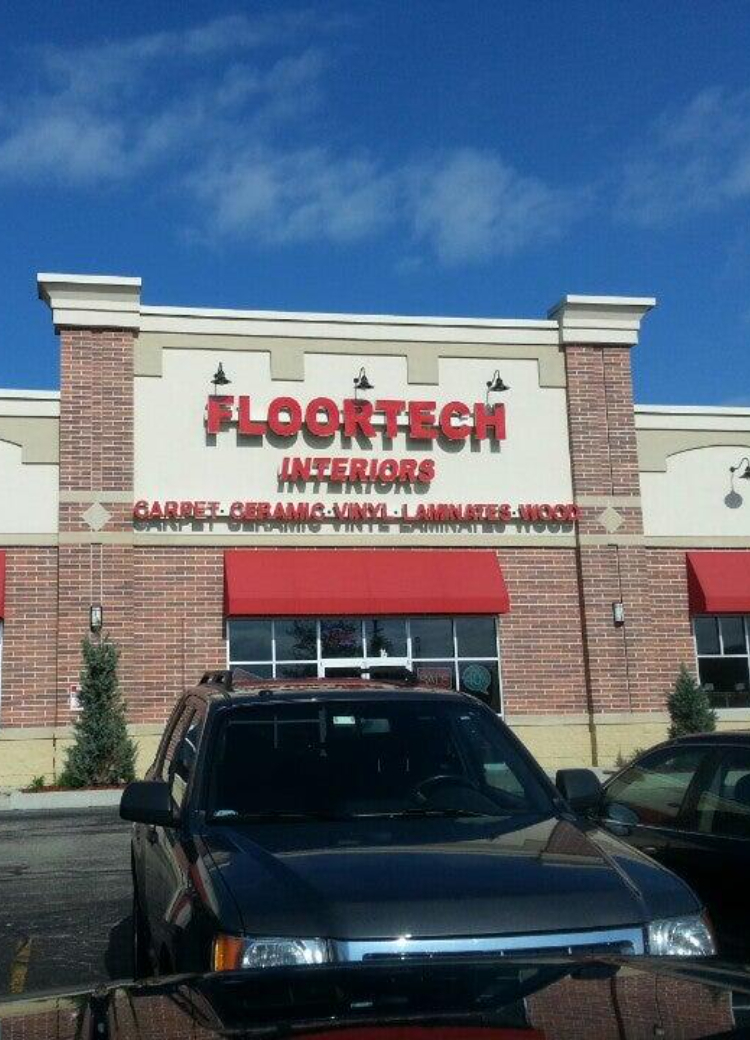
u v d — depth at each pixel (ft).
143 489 62.13
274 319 65.00
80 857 38.37
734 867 19.80
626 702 65.00
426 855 14.20
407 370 66.33
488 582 63.93
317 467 63.87
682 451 69.05
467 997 8.73
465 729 18.44
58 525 60.80
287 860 14.07
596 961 9.83
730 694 67.36
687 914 13.55
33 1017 8.78
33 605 59.98
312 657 62.44
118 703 59.00
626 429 68.23
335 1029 8.00
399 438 65.67
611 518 66.90
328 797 16.72
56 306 62.54
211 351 64.18
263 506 62.75
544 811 17.02
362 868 13.67
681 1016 8.19
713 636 67.97
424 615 63.52
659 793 22.91
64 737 58.80
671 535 67.92
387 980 9.20
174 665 60.80
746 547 68.85
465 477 66.03
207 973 9.89
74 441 61.72
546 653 65.05
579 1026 7.97
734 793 20.81
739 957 19.47
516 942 12.53
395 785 17.07
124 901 31.24
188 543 62.13
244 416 63.41
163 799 16.58
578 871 13.85
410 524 64.95
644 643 66.03
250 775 17.06
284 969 9.75
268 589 61.00
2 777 58.03
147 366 63.31
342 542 63.98
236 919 12.70
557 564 66.23
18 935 27.50
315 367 65.26
